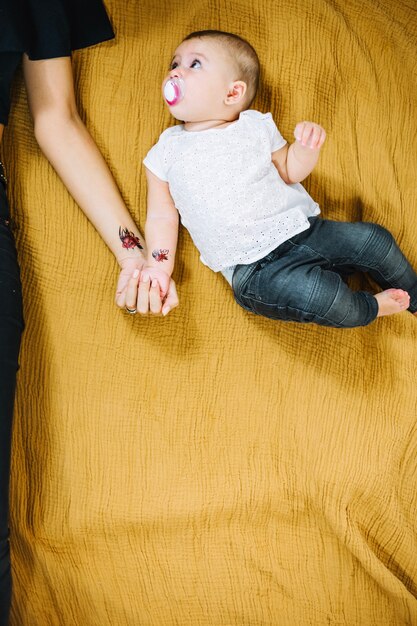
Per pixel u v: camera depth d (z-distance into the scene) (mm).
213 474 1659
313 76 1691
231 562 1664
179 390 1655
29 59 1463
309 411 1689
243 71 1517
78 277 1614
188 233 1649
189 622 1638
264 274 1502
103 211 1543
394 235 1707
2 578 1384
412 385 1722
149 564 1637
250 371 1679
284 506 1683
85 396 1619
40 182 1598
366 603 1670
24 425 1600
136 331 1637
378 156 1712
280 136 1573
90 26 1544
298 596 1669
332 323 1493
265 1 1691
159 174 1551
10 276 1448
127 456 1631
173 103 1488
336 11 1738
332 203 1707
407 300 1535
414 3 1798
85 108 1613
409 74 1758
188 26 1665
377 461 1693
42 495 1599
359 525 1694
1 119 1424
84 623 1603
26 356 1600
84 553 1616
